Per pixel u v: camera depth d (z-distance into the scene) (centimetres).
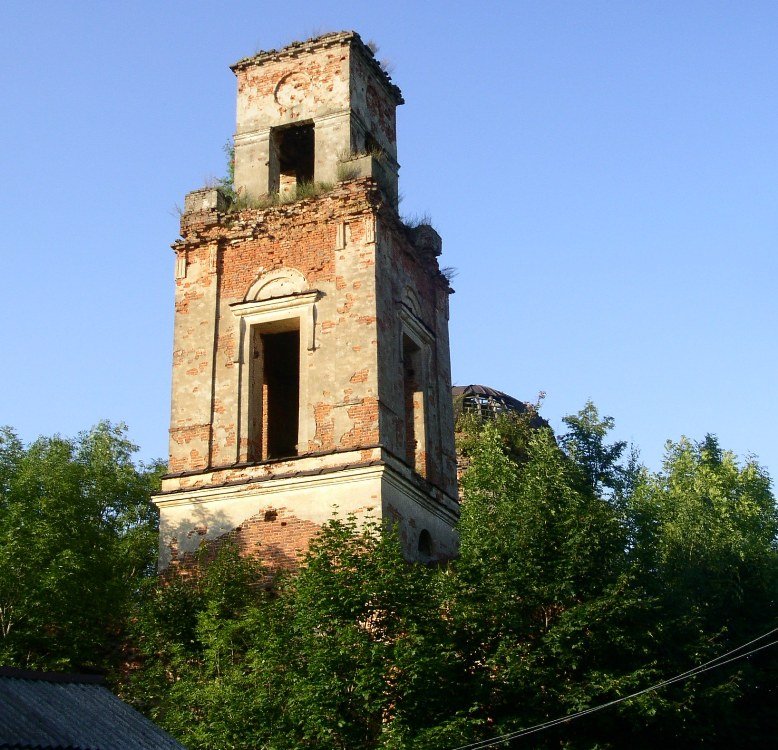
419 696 2220
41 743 1628
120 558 3659
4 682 1784
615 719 2292
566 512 2534
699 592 2852
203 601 2767
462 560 2514
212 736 2281
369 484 2836
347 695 2228
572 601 2417
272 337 3381
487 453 2798
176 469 3044
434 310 3484
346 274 3078
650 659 2389
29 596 2731
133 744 1770
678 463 3888
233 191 3506
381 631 2352
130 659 2902
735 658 2564
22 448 3450
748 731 2614
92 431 4222
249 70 3466
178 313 3209
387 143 3572
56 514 3003
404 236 3325
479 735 2203
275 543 2872
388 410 2978
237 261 3216
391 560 2438
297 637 2389
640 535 2709
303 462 2923
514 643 2350
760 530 3588
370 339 2984
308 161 3609
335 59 3384
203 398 3091
